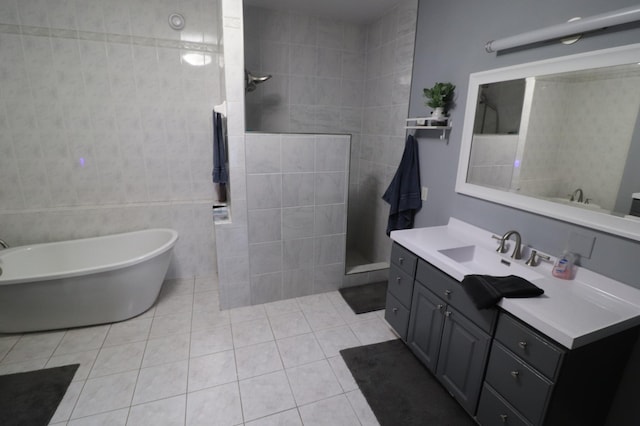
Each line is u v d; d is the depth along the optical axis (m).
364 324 2.52
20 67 2.51
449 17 2.25
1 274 2.41
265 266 2.71
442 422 1.70
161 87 2.83
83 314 2.35
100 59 2.65
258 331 2.40
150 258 2.45
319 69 3.23
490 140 1.99
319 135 2.60
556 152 1.63
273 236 2.68
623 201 1.38
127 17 2.63
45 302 2.22
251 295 2.73
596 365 1.28
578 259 1.57
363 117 3.50
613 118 1.40
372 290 3.01
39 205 2.78
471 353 1.60
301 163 2.60
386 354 2.19
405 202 2.70
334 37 3.21
